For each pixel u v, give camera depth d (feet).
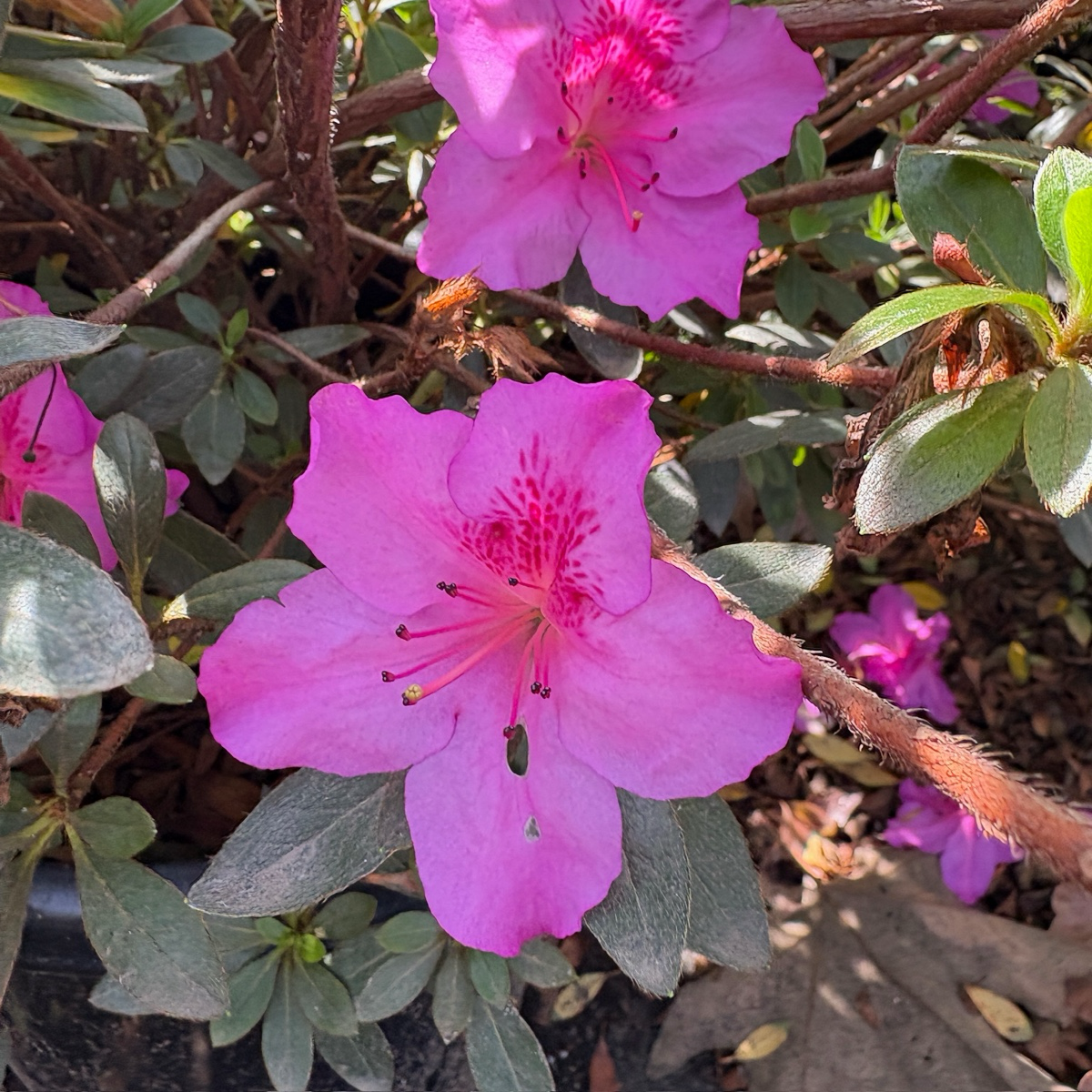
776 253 1.08
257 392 0.83
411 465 0.51
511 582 0.52
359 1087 0.85
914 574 1.54
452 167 0.65
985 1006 1.23
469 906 0.52
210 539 0.75
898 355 0.86
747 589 0.57
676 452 0.98
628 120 0.69
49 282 0.95
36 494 0.60
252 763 0.52
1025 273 0.54
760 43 0.68
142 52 0.70
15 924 0.60
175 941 0.58
